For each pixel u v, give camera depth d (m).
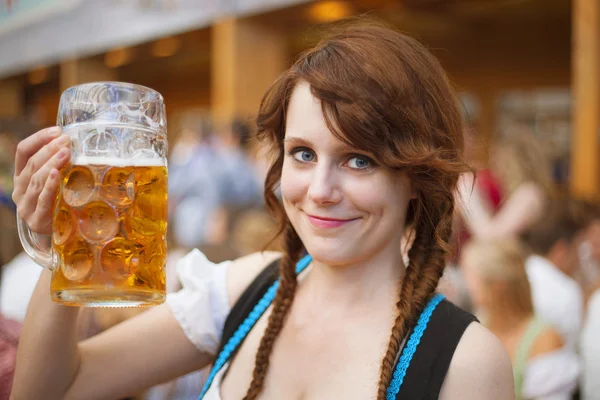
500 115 8.24
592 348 2.29
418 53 1.05
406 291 1.05
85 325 1.74
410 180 1.05
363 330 1.08
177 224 5.71
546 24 7.57
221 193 5.62
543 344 2.27
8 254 2.29
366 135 0.96
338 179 1.01
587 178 3.93
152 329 1.23
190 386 2.19
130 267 0.93
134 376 1.21
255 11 6.10
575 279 3.10
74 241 0.92
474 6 6.82
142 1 7.35
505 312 2.34
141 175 0.96
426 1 6.42
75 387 1.16
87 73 9.12
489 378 0.97
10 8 9.71
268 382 1.11
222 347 1.21
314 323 1.12
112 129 0.94
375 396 1.01
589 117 3.94
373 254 1.06
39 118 11.59
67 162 0.93
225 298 1.25
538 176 3.57
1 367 1.48
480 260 2.36
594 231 3.06
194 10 6.73
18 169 1.03
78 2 8.44
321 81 0.98
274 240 1.27
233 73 6.36
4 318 1.58
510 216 3.54
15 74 10.27
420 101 1.01
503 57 8.04
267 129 1.14
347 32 1.06
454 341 0.99
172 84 10.82
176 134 7.07
